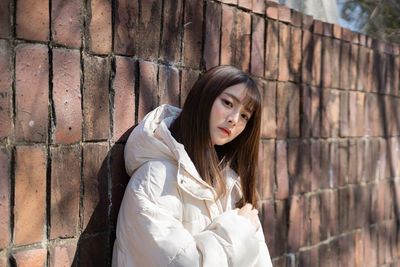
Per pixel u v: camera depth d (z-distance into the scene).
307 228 2.30
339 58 2.48
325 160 2.42
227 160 1.59
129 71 1.47
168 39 1.61
